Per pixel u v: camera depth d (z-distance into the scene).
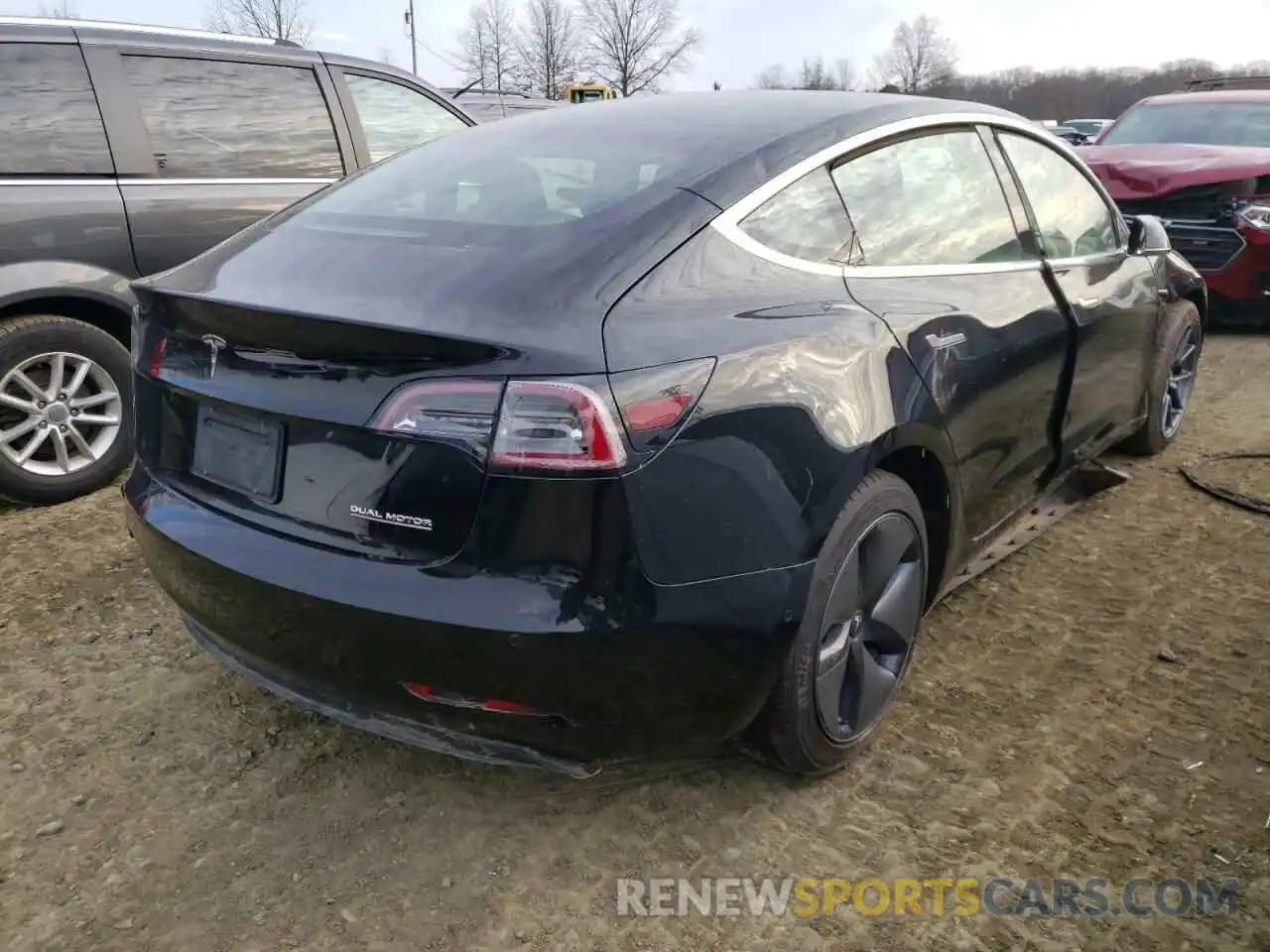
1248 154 7.28
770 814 2.41
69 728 2.72
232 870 2.24
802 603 2.15
